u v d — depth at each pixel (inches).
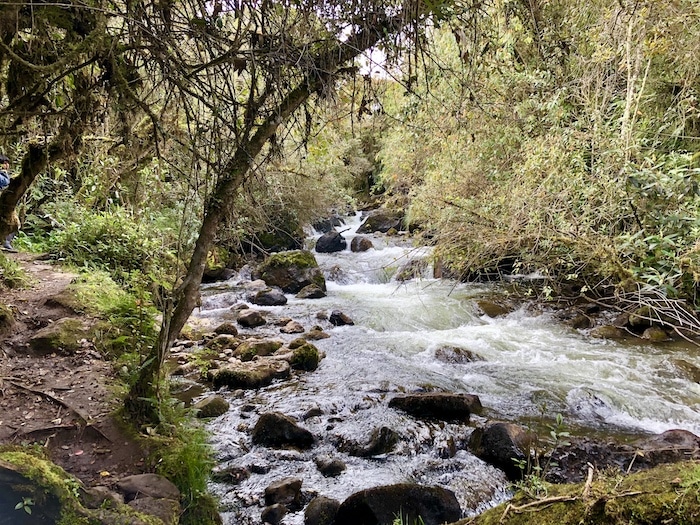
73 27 99.5
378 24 103.6
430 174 273.9
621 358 231.9
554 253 206.8
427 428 168.6
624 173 157.9
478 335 268.8
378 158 418.6
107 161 242.1
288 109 111.7
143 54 103.5
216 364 216.8
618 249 159.2
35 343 165.2
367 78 112.6
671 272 141.6
